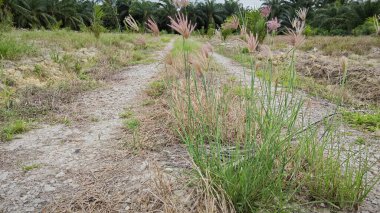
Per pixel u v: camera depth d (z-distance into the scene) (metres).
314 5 33.75
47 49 8.80
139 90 5.35
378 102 4.83
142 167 2.54
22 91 4.80
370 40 15.17
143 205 2.02
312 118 3.58
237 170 1.95
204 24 37.72
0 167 2.65
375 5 23.55
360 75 6.21
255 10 9.55
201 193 1.94
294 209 1.88
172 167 2.50
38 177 2.47
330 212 1.91
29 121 3.83
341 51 11.46
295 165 2.10
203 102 3.15
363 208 1.95
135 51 10.80
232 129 2.94
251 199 1.90
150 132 3.29
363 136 3.21
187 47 2.26
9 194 2.24
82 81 5.84
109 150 2.93
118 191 2.21
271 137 1.94
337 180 2.04
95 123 3.78
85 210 2.02
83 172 2.52
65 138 3.30
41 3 27.88
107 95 5.08
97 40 12.03
